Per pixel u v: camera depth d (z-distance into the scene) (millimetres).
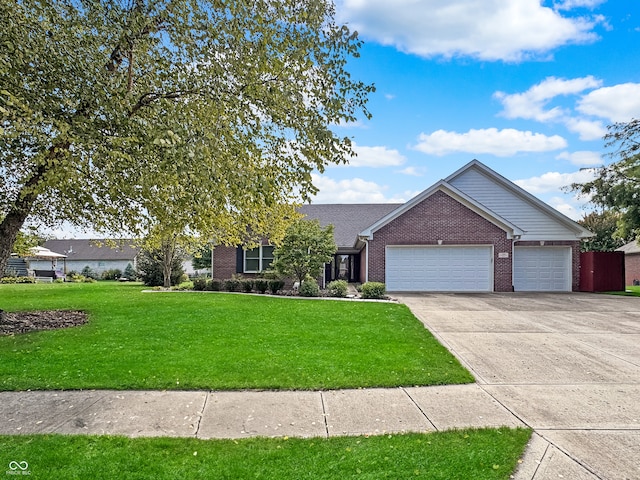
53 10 6703
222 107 7332
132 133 6586
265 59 7000
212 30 6996
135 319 10094
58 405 4629
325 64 7301
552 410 4582
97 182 8109
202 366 6031
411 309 11953
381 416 4410
